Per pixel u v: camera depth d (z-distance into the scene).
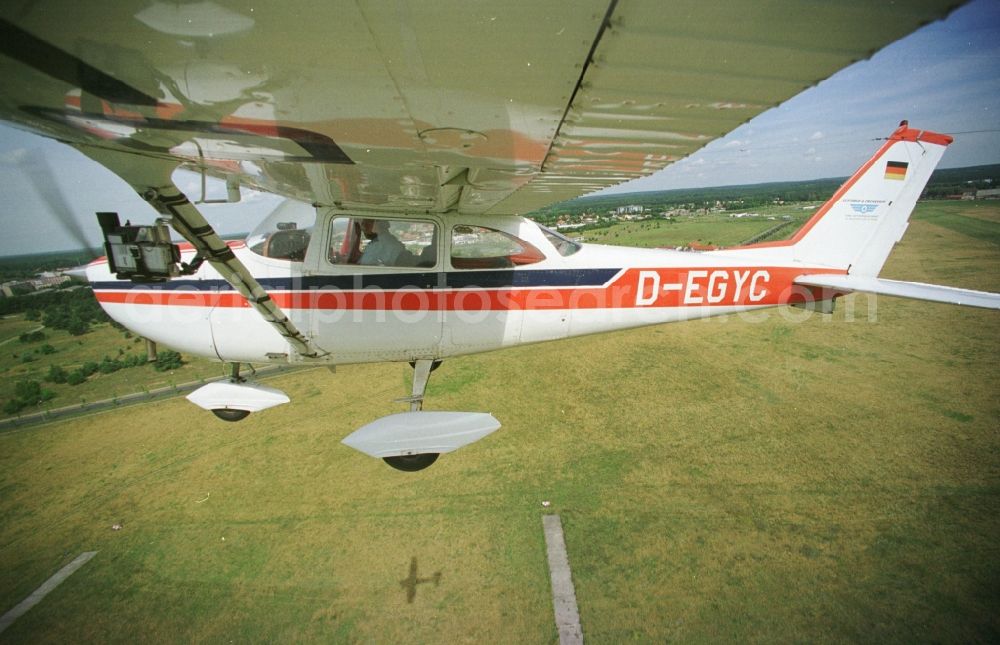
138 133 1.69
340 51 1.08
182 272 2.67
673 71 1.20
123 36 1.01
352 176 2.60
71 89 1.32
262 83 1.26
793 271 5.30
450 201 3.44
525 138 1.80
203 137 1.74
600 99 1.39
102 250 2.50
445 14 0.92
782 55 1.12
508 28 0.98
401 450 3.35
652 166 2.30
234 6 0.88
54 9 0.90
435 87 1.30
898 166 5.42
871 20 0.96
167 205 2.20
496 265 3.96
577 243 4.41
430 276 3.78
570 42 1.05
